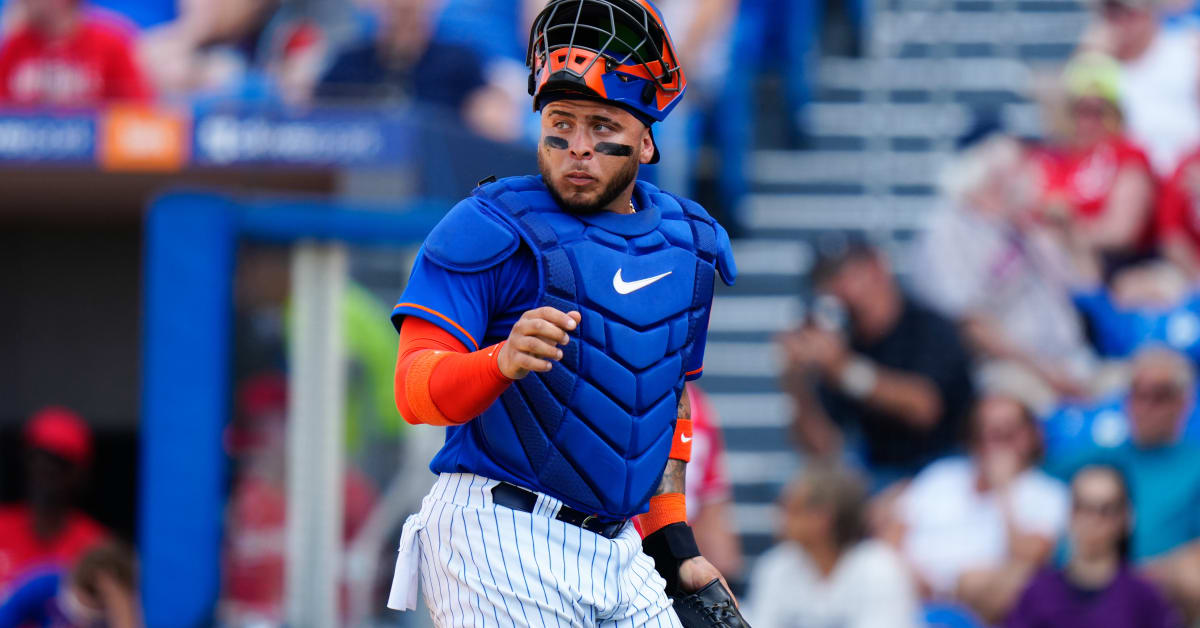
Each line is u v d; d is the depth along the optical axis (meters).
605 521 7.45
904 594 19.69
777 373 27.92
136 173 21.97
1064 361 24.94
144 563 17.97
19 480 27.27
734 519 25.66
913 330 24.66
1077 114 26.23
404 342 6.92
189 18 27.77
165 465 17.95
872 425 24.53
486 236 6.88
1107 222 25.55
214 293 17.95
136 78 24.88
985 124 28.77
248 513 18.12
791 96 32.25
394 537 17.84
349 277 18.20
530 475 7.17
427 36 24.92
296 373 18.12
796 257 30.00
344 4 28.39
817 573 19.86
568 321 6.25
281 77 26.75
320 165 20.72
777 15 32.75
